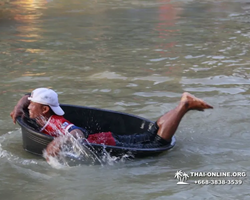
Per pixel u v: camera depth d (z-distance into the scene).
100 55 13.15
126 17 20.67
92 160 6.05
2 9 22.86
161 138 6.50
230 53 13.52
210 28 17.98
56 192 5.30
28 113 6.77
